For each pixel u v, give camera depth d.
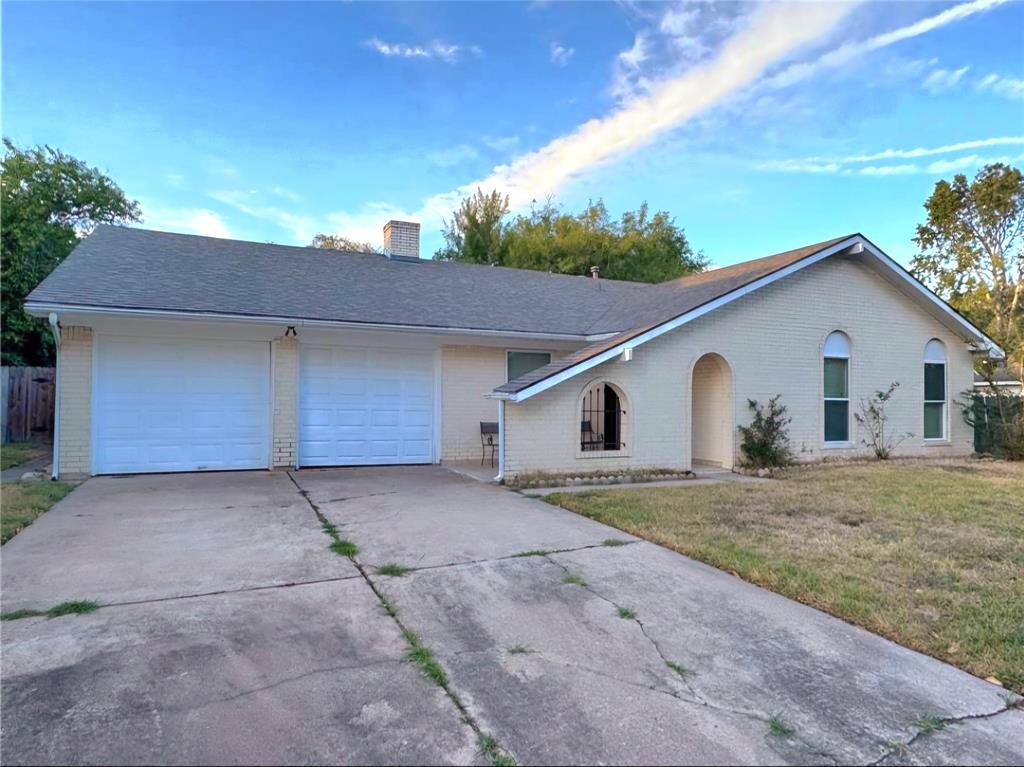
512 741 2.49
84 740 2.42
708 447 12.01
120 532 5.84
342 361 10.94
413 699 2.80
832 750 2.48
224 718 2.60
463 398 11.93
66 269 9.28
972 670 3.25
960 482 9.62
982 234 27.50
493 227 31.83
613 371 10.29
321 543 5.49
